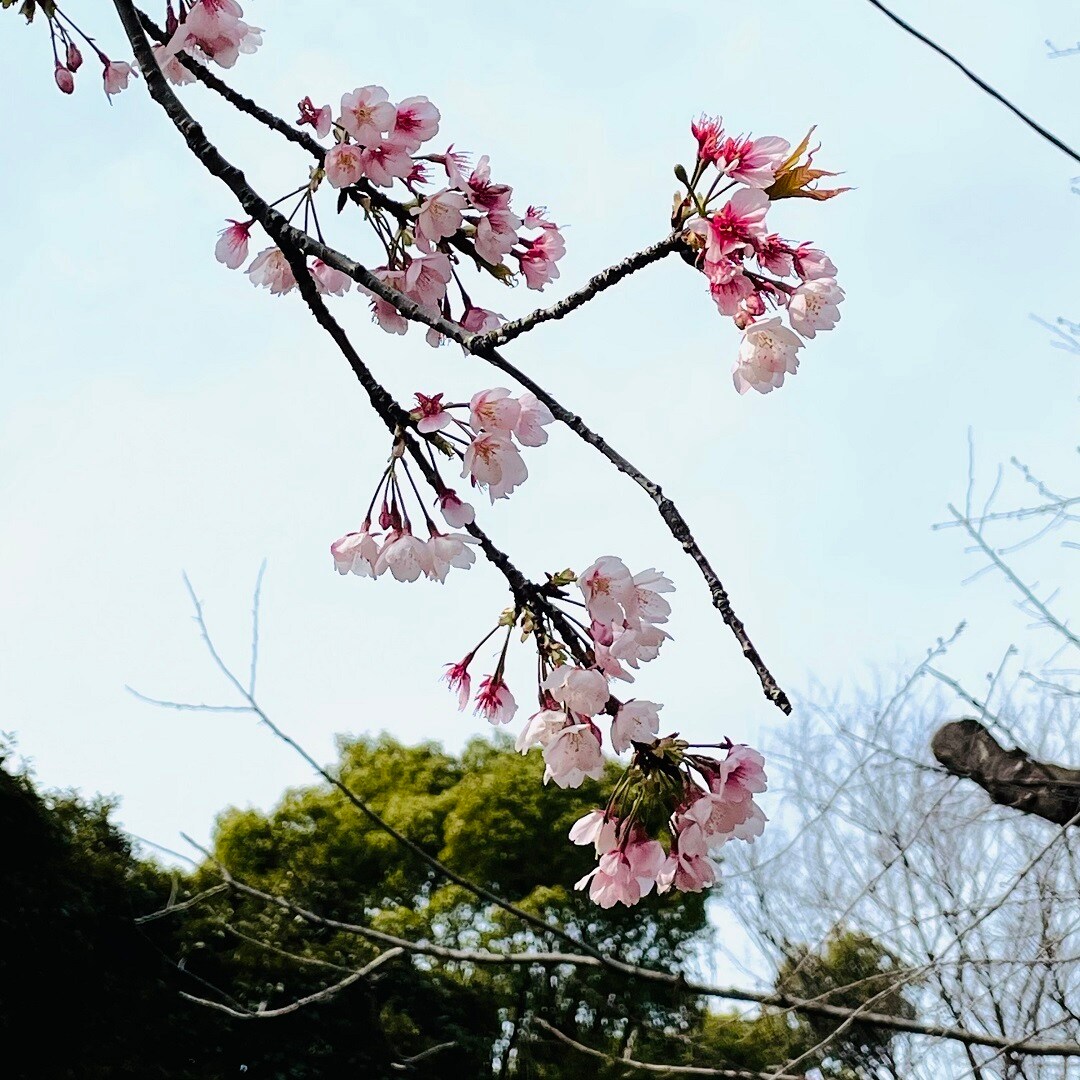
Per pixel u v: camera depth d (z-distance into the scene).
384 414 1.83
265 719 3.05
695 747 1.86
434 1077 10.66
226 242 2.26
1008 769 4.32
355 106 1.85
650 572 1.85
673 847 1.86
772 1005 3.23
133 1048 9.58
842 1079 5.11
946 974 4.41
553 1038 10.77
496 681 2.01
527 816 12.69
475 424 1.81
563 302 1.58
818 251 1.65
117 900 10.01
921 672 4.51
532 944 11.45
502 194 1.94
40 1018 9.21
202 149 1.76
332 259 1.70
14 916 9.16
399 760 14.29
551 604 1.83
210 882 10.47
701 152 1.63
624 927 10.94
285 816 13.20
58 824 9.92
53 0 2.29
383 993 10.98
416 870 13.06
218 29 2.15
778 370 1.66
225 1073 9.92
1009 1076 4.34
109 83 2.30
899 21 1.64
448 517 1.83
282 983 10.20
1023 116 1.66
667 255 1.62
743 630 1.39
